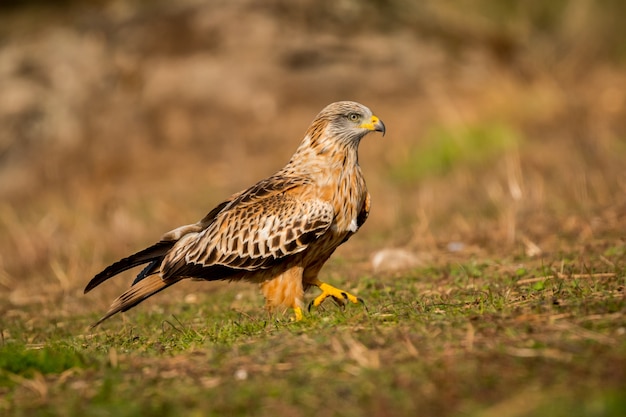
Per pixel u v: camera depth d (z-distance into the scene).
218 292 12.44
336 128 9.59
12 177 24.69
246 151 23.62
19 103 26.28
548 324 7.01
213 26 26.27
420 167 19.95
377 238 15.08
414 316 7.82
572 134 19.70
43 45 27.66
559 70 25.08
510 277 10.29
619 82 23.30
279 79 25.34
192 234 9.84
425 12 28.56
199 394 6.14
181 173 22.95
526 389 5.65
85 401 6.26
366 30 26.39
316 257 9.83
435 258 12.73
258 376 6.39
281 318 9.09
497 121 21.00
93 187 22.00
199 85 25.44
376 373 6.13
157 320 10.64
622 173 15.94
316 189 9.55
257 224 9.46
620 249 11.09
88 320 11.20
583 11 29.16
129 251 16.09
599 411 5.13
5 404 6.43
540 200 15.07
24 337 10.27
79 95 26.14
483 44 26.81
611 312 7.27
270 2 26.66
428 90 24.45
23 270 15.41
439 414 5.43
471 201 16.62
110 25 27.50
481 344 6.62
